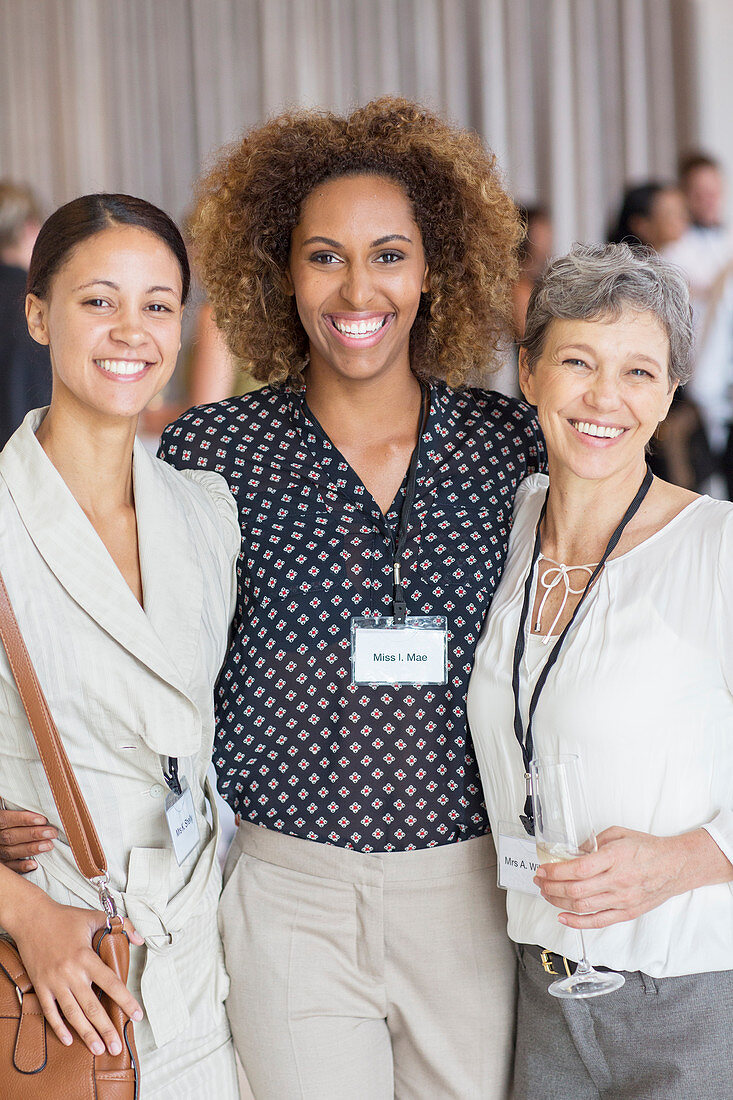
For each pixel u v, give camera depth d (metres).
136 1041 1.82
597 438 1.94
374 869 2.04
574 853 1.74
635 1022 1.84
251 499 2.16
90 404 1.78
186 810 1.89
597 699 1.85
